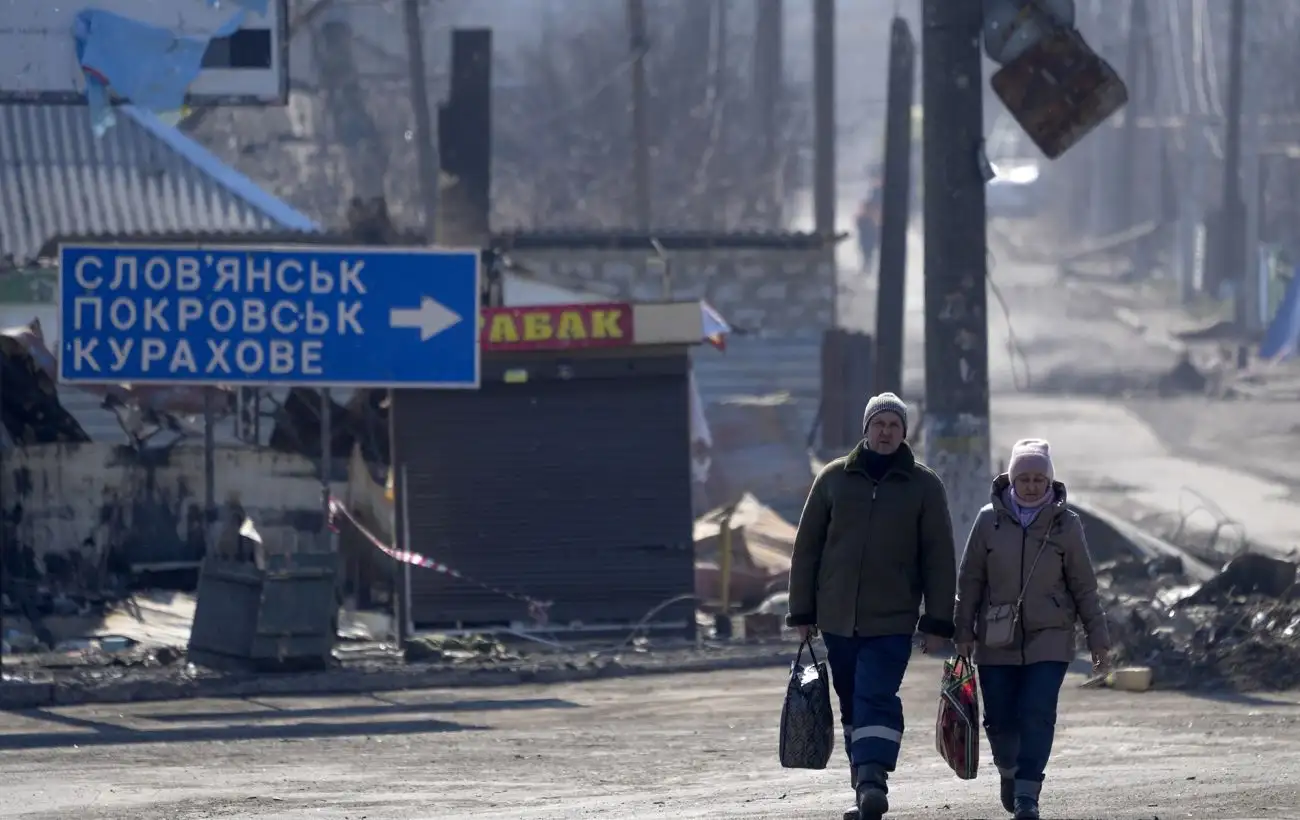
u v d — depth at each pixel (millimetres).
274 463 84062
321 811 39188
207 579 65812
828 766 45375
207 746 50875
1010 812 35219
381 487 84000
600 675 66688
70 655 69500
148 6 77875
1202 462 134500
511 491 76375
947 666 34625
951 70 71688
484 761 47344
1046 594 33656
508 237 131500
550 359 76562
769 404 116000
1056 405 166875
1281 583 71500
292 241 120500
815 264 135000
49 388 86625
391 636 75750
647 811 37688
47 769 46719
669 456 76750
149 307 69688
